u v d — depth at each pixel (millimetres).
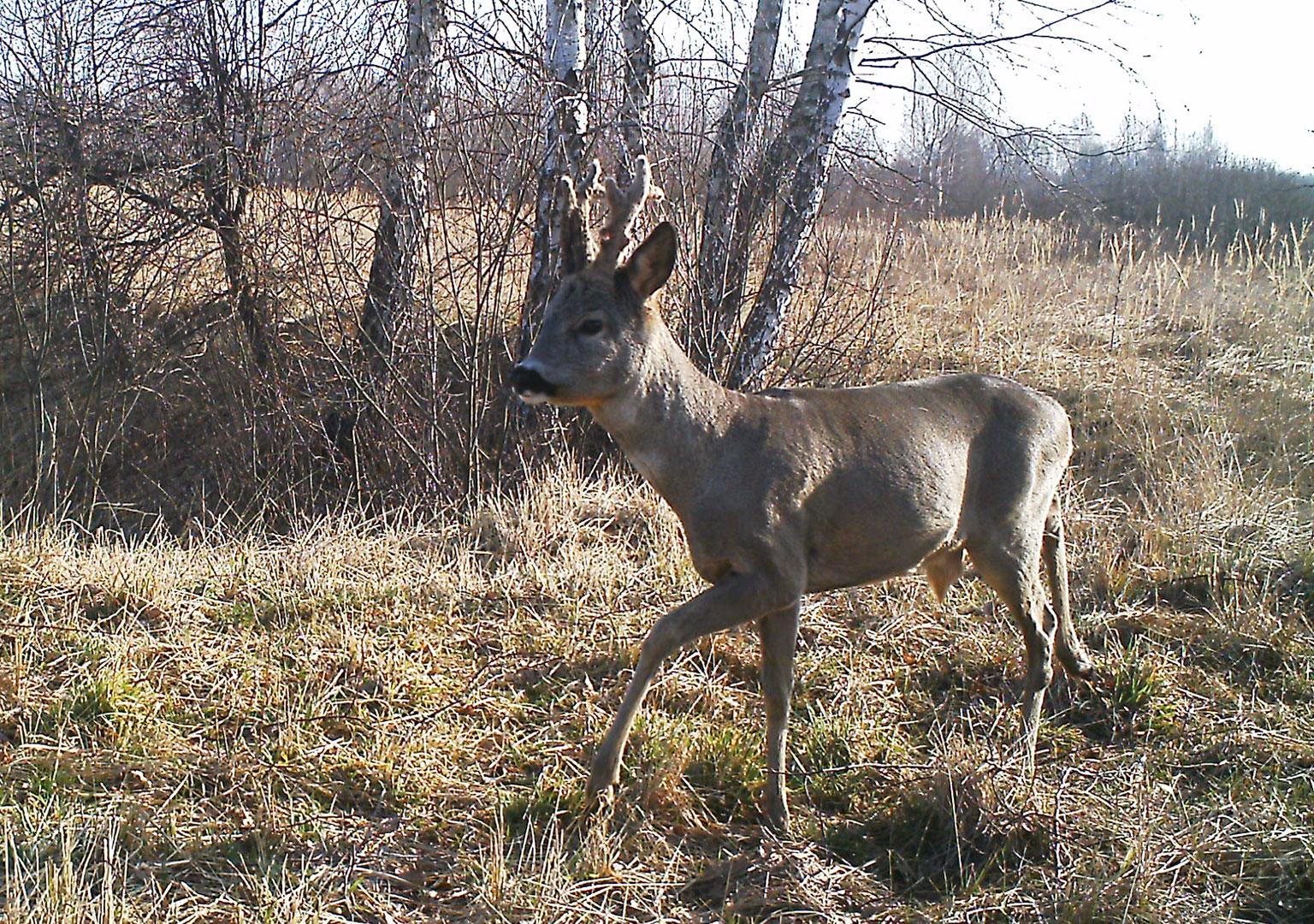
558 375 3842
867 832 4082
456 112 7434
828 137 7926
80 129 8984
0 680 4551
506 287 9039
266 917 3416
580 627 5441
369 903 3570
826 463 4098
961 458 4441
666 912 3627
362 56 7871
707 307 7777
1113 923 3623
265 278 8375
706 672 5141
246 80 8883
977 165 14039
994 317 10672
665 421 3992
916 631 5543
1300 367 9273
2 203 9344
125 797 3963
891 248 9211
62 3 8953
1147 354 10141
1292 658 5297
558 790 4133
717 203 7863
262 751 4285
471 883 3682
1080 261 13469
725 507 3979
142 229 9422
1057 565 4914
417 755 4336
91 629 5066
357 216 9031
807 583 4168
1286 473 7508
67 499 8477
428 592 5699
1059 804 4102
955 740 4434
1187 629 5602
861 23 7836
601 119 7594
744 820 4148
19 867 3434
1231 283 12281
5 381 9484
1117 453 8008
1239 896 3793
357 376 7992
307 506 8078
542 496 6867
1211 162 19953
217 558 6059
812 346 8461
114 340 9164
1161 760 4590
